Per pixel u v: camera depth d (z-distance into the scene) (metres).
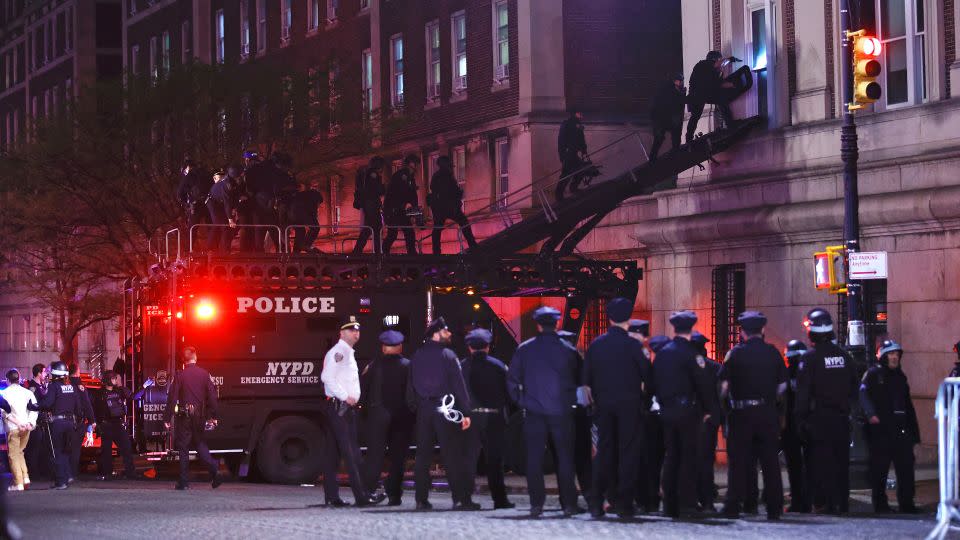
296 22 53.19
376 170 30.86
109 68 76.62
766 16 30.64
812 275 28.73
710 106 31.92
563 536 14.08
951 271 25.84
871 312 27.69
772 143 30.03
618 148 40.34
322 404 26.50
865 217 27.19
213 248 28.55
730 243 30.81
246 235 29.16
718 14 31.89
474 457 17.70
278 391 26.36
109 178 41.06
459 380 17.48
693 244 31.94
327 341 26.72
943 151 26.30
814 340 16.75
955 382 12.41
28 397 24.73
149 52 65.62
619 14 40.53
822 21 29.11
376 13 47.91
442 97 44.22
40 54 82.62
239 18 57.25
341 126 43.72
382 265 27.66
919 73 27.42
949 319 25.84
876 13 28.27
